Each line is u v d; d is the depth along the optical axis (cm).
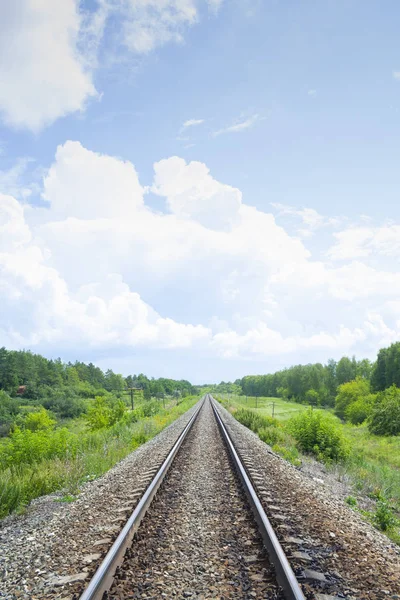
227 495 785
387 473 1453
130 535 552
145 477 913
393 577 461
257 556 492
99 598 393
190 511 683
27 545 567
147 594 412
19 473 1024
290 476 1007
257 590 417
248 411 3388
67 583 432
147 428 2177
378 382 8106
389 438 3319
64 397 8681
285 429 2225
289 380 12081
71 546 542
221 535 570
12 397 8594
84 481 1020
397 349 7600
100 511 700
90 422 3431
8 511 772
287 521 614
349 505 891
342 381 11019
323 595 399
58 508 766
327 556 500
